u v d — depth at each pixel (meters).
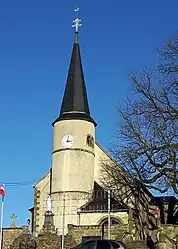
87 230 45.00
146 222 46.44
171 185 38.00
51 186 51.06
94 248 22.16
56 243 42.12
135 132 40.69
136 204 45.53
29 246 41.53
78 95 54.00
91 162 51.62
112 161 47.91
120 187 44.44
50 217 47.25
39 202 52.84
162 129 38.88
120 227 43.59
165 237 36.28
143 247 37.16
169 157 38.22
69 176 50.12
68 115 52.38
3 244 49.38
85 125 52.19
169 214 49.28
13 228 49.78
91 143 52.25
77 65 55.91
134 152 40.47
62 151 51.16
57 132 52.28
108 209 43.72
